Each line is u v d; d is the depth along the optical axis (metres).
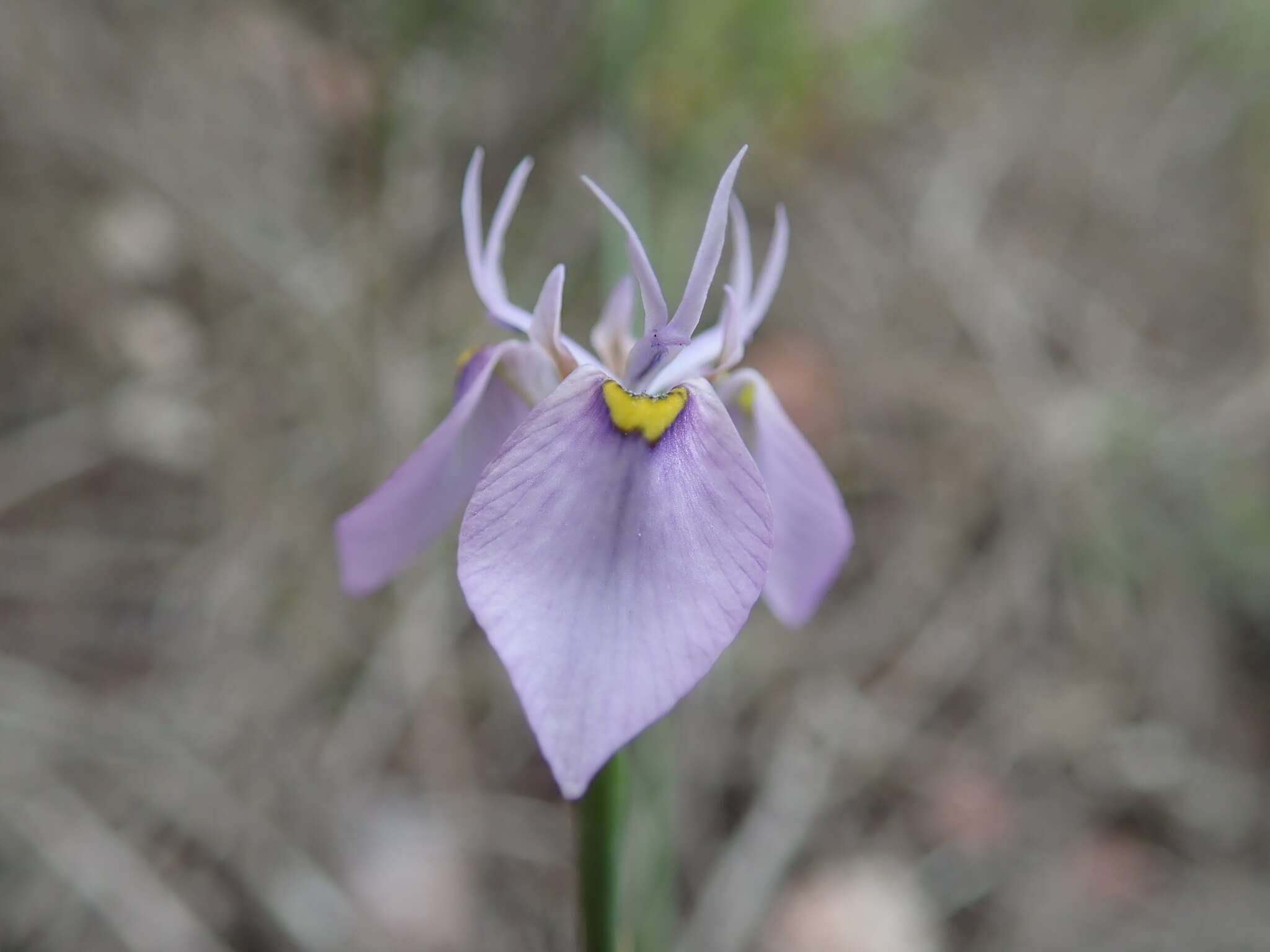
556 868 0.24
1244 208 0.42
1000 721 0.28
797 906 0.24
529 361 0.15
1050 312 0.36
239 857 0.22
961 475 0.31
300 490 0.27
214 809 0.23
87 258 0.29
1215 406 0.35
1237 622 0.31
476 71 0.30
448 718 0.25
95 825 0.22
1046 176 0.41
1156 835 0.27
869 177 0.37
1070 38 0.47
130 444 0.27
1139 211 0.41
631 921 0.20
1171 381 0.36
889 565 0.30
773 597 0.17
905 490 0.31
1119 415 0.33
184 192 0.30
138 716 0.24
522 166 0.16
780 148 0.35
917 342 0.34
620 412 0.14
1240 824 0.27
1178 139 0.43
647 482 0.14
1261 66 0.44
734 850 0.24
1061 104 0.44
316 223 0.30
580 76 0.29
